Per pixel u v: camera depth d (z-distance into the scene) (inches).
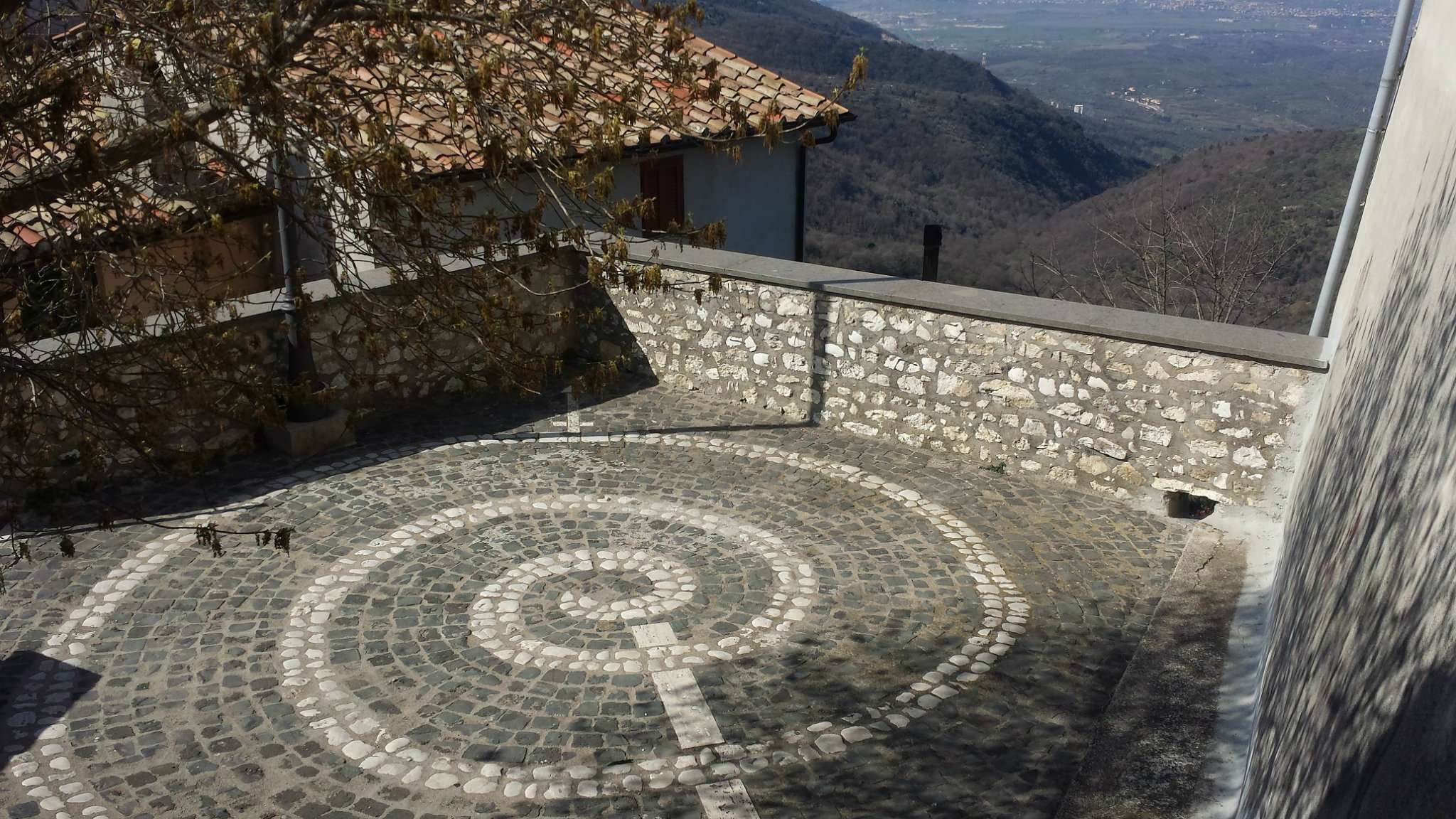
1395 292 171.2
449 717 225.9
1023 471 347.9
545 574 285.9
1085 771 195.6
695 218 536.4
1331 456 202.5
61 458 314.3
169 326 203.0
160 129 181.3
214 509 316.8
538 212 202.5
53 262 199.3
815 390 386.3
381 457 355.3
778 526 313.6
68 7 190.4
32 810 196.1
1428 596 80.7
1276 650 189.5
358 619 262.5
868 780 208.4
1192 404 312.8
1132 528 312.0
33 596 267.0
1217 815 177.9
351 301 211.6
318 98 194.4
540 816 198.1
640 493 333.4
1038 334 334.3
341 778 207.3
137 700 229.6
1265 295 614.9
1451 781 57.9
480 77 179.9
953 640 255.8
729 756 215.2
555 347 440.8
